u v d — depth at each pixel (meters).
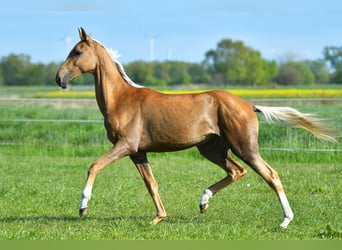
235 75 102.00
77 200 15.10
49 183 17.52
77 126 28.08
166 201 14.79
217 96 12.03
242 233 11.30
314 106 37.25
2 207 14.41
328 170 19.00
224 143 12.28
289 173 18.50
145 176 12.40
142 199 15.07
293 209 13.44
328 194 15.28
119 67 12.46
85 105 42.00
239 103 11.96
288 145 23.23
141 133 12.06
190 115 11.89
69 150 24.53
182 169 19.84
